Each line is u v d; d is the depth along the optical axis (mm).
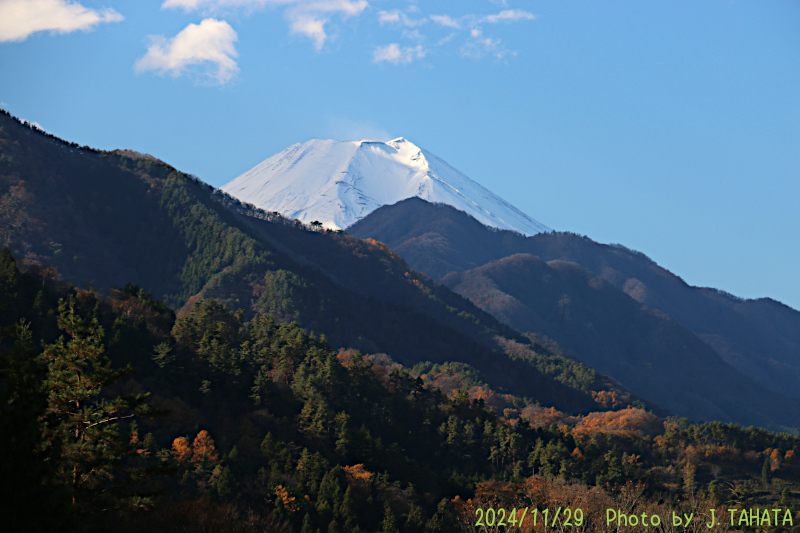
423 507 112688
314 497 105500
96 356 51125
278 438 123625
